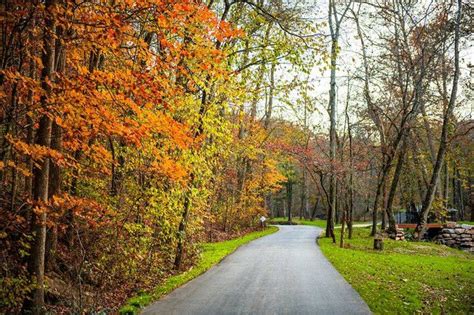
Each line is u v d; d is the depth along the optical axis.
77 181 11.24
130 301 9.23
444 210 31.88
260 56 13.68
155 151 9.34
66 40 7.45
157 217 12.30
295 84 13.81
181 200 12.58
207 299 9.57
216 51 7.93
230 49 12.84
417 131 33.91
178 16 7.09
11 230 9.17
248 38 13.60
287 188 55.62
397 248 21.92
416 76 24.75
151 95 7.30
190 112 11.20
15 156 9.03
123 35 7.30
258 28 14.41
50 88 7.17
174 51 7.42
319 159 25.83
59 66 8.74
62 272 9.88
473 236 25.83
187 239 15.53
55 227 9.64
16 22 7.16
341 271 13.44
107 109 7.33
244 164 33.50
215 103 12.44
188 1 6.91
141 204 11.45
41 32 7.84
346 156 25.77
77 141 8.36
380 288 11.05
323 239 25.86
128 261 11.11
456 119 32.91
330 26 26.55
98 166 10.91
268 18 14.33
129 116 8.11
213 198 26.61
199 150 12.16
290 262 15.59
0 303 7.38
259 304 9.05
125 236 11.41
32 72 8.59
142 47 7.30
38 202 7.50
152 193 11.11
